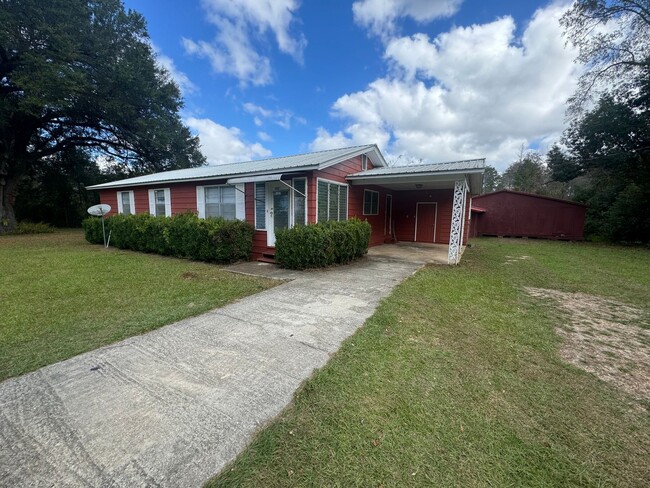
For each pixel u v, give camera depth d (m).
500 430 1.89
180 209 10.42
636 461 1.68
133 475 1.50
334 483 1.48
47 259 7.91
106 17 15.31
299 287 5.27
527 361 2.82
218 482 1.47
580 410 2.13
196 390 2.23
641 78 13.19
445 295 4.91
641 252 11.34
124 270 6.65
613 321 3.97
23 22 12.35
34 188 20.39
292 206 8.00
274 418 1.93
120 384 2.30
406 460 1.63
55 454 1.62
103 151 20.56
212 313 3.94
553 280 6.38
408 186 11.81
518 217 17.58
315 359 2.71
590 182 19.44
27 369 2.52
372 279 5.91
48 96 12.98
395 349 2.95
